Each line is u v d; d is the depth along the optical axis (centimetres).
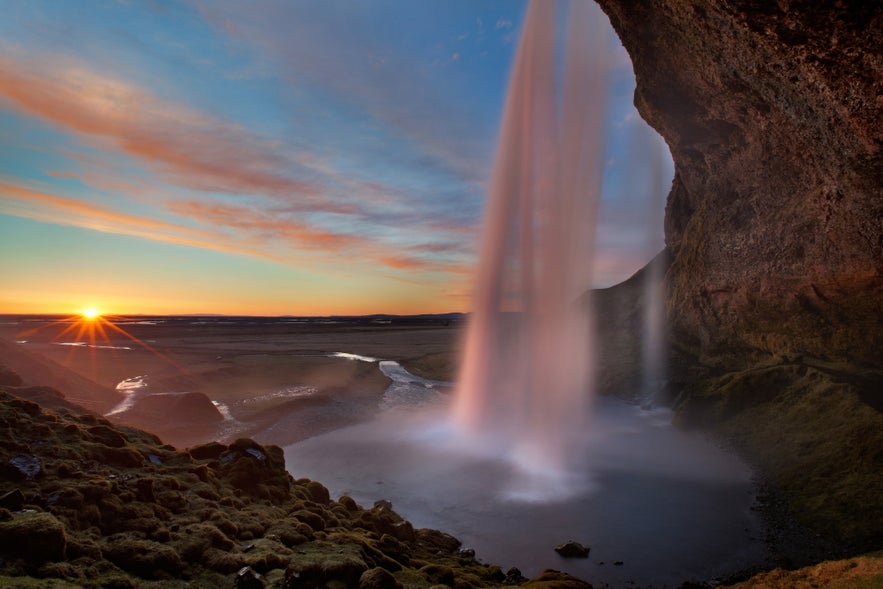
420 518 1340
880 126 1223
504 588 861
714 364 2898
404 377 4322
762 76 1503
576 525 1291
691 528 1266
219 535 666
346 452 1956
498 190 3409
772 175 2323
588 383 3259
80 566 506
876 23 949
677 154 3145
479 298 3753
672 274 3703
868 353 2012
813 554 1104
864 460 1398
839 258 1972
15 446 729
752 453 1784
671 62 2050
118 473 795
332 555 679
